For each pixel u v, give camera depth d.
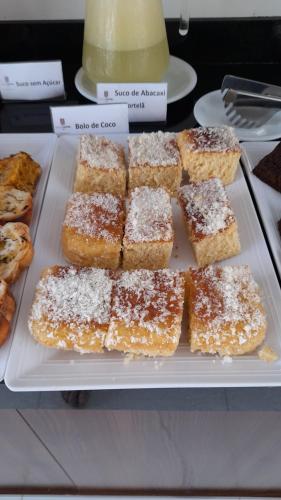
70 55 0.71
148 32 0.57
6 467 0.59
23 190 0.53
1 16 0.68
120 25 0.56
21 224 0.49
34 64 0.61
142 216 0.49
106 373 0.39
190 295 0.43
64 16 0.68
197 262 0.49
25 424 0.47
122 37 0.57
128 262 0.49
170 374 0.39
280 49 0.69
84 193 0.52
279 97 0.58
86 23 0.59
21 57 0.71
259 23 0.66
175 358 0.40
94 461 0.57
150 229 0.47
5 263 0.46
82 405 0.39
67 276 0.43
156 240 0.46
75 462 0.58
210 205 0.50
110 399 0.39
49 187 0.55
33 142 0.60
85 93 0.64
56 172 0.57
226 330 0.40
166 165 0.53
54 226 0.51
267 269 0.47
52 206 0.53
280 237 0.50
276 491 0.64
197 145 0.54
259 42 0.69
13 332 0.42
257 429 0.46
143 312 0.40
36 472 0.61
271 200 0.54
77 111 0.58
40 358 0.40
